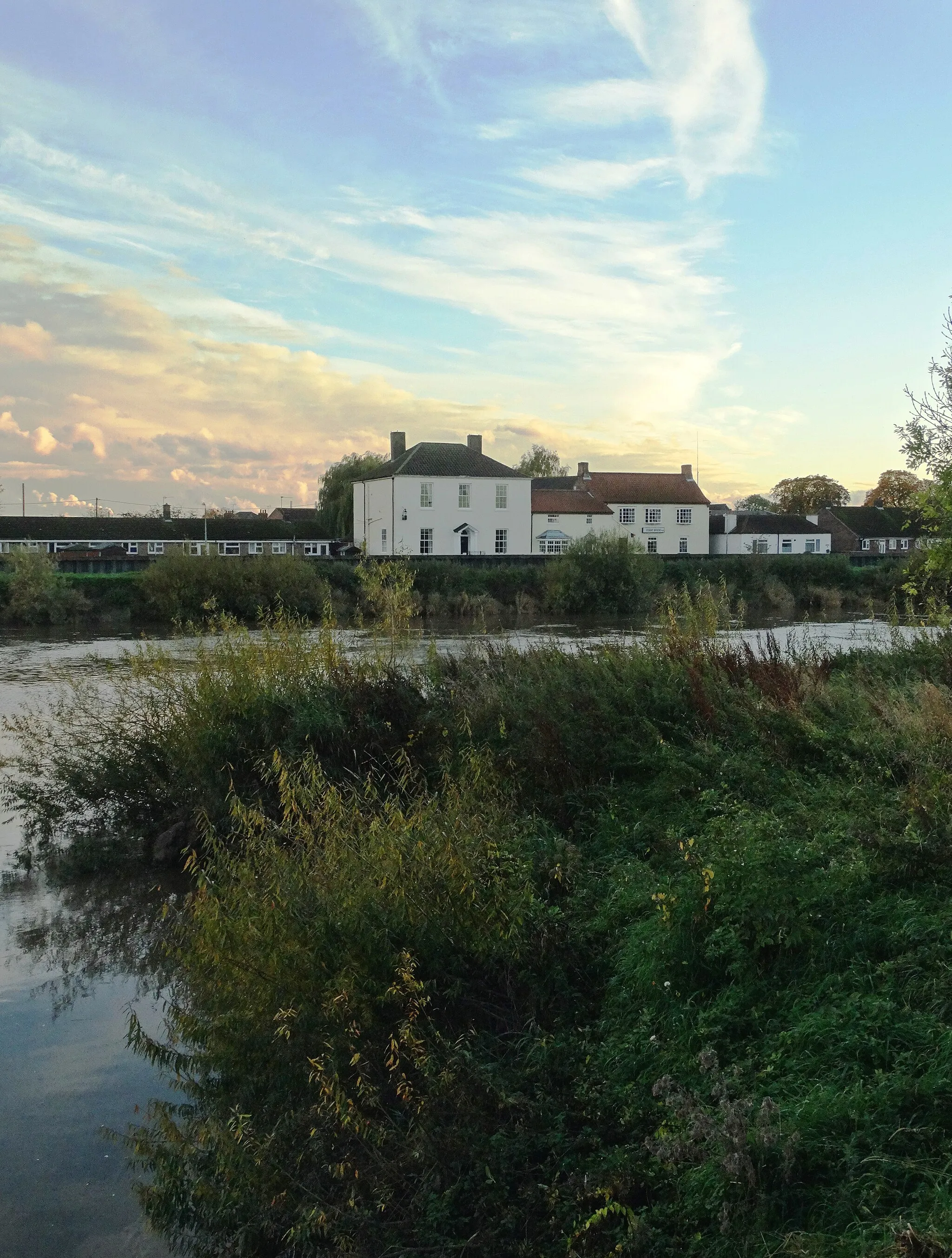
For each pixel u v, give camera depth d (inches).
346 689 432.8
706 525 3223.4
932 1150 155.1
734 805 293.9
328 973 214.5
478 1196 176.2
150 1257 185.8
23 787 467.8
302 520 4234.7
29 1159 215.9
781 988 210.8
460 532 2738.7
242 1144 190.9
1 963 320.5
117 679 607.2
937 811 246.1
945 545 542.6
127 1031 272.4
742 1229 152.7
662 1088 177.2
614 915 259.0
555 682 429.4
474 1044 216.4
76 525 2822.3
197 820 407.2
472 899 239.0
